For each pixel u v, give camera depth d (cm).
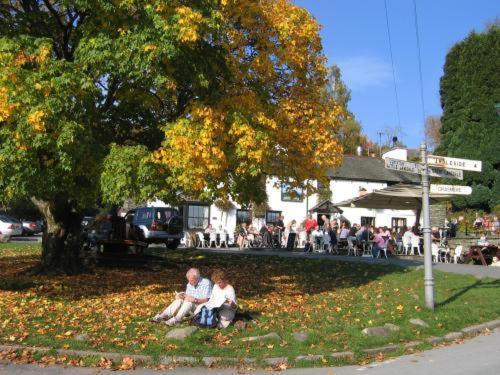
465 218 3544
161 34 1063
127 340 852
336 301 1245
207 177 1116
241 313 1008
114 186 1064
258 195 1320
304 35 1380
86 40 1141
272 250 2917
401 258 2417
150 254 2205
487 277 1616
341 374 745
